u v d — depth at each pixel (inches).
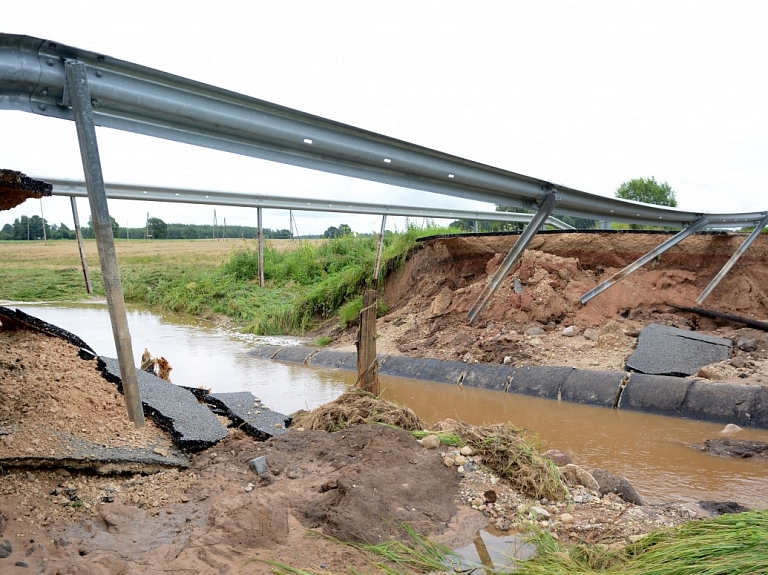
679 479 257.9
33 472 193.2
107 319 759.7
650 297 532.4
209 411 264.8
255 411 279.1
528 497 212.2
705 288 521.0
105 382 251.0
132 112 234.5
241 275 920.3
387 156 325.7
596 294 522.0
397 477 206.1
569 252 584.4
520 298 533.3
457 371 466.6
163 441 226.8
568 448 302.2
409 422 265.7
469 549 177.8
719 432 326.3
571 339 487.5
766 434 320.5
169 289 973.8
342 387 434.6
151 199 558.6
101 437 216.7
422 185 377.7
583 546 171.6
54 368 248.4
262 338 669.9
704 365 411.5
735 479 257.1
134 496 192.4
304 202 643.5
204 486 201.9
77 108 196.1
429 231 765.3
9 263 1152.2
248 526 167.2
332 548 166.6
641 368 411.8
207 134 261.1
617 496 219.3
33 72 195.6
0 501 175.3
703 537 155.1
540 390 414.6
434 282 645.9
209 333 703.7
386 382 470.0
